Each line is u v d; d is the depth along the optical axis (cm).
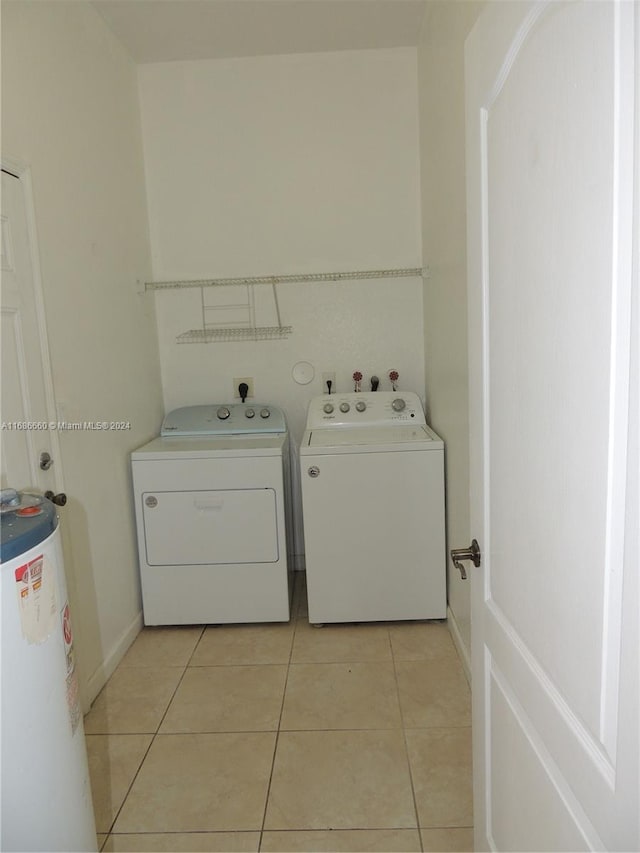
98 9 246
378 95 299
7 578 88
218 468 260
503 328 95
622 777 59
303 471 254
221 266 312
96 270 238
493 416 103
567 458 71
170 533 263
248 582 266
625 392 57
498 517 103
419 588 261
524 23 78
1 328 170
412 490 255
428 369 304
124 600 256
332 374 317
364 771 179
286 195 306
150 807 168
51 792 97
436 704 209
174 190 307
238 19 260
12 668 89
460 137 199
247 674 233
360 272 309
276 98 301
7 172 175
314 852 151
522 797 96
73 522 211
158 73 300
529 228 80
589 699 68
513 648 96
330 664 237
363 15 262
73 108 222
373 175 304
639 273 53
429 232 280
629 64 53
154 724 204
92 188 237
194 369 319
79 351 220
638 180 52
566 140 67
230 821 162
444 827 157
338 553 259
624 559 57
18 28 184
